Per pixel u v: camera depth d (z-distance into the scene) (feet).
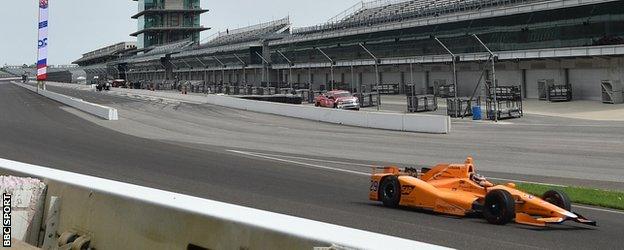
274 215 10.27
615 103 127.13
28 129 82.07
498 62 163.43
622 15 128.16
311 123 109.91
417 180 30.63
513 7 153.17
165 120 112.37
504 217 26.12
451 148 68.85
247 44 276.41
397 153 64.28
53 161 47.47
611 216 29.86
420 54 189.98
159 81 356.79
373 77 219.00
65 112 123.13
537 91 156.25
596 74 138.92
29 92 208.64
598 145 69.10
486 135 84.79
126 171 42.88
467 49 171.32
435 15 187.11
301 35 260.62
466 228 25.59
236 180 40.11
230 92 255.50
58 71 542.16
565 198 27.68
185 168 46.37
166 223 11.76
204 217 10.84
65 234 14.46
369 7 265.13
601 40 131.64
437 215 29.19
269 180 40.91
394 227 25.41
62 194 15.53
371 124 100.58
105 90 265.34
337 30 232.53
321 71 245.65
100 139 72.33
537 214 26.20
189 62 342.23
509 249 21.47
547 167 52.37
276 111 131.34
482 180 29.40
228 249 10.13
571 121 104.68
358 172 48.06
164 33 458.91
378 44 208.64
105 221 13.64
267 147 70.18
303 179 42.34
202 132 90.79
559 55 138.82
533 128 93.97
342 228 8.98
